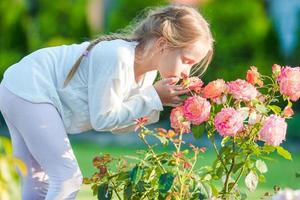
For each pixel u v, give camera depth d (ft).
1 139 11.69
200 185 15.49
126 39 16.44
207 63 16.76
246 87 15.48
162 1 27.50
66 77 16.25
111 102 15.70
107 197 15.84
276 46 49.44
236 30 48.80
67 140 16.15
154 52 16.12
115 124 15.84
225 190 15.98
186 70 16.25
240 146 15.85
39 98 16.06
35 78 16.25
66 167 15.99
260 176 16.33
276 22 51.72
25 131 16.17
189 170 16.08
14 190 11.35
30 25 53.47
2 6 52.65
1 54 52.60
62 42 53.26
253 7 49.14
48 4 53.67
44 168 16.20
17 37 52.85
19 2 52.90
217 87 15.52
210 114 15.88
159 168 15.57
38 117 15.99
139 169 15.35
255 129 15.81
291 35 52.60
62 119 16.26
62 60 16.51
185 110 15.37
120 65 15.62
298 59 49.57
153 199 15.57
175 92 15.84
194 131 15.88
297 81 15.72
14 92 16.21
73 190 16.08
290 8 52.95
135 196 15.69
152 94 15.89
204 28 16.24
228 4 49.06
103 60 15.76
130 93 16.31
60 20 53.67
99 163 15.96
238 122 15.25
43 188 17.19
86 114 16.26
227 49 48.37
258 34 48.93
